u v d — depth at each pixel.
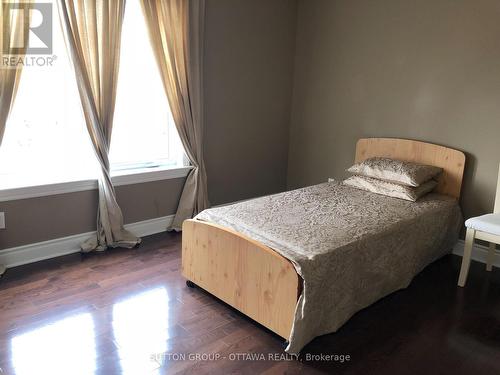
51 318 2.41
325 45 4.29
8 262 3.00
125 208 3.59
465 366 2.15
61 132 3.20
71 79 3.05
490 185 3.41
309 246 2.26
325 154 4.49
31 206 3.04
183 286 2.86
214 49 3.85
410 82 3.75
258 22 4.15
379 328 2.46
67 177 3.25
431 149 3.65
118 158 3.57
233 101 4.14
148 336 2.29
